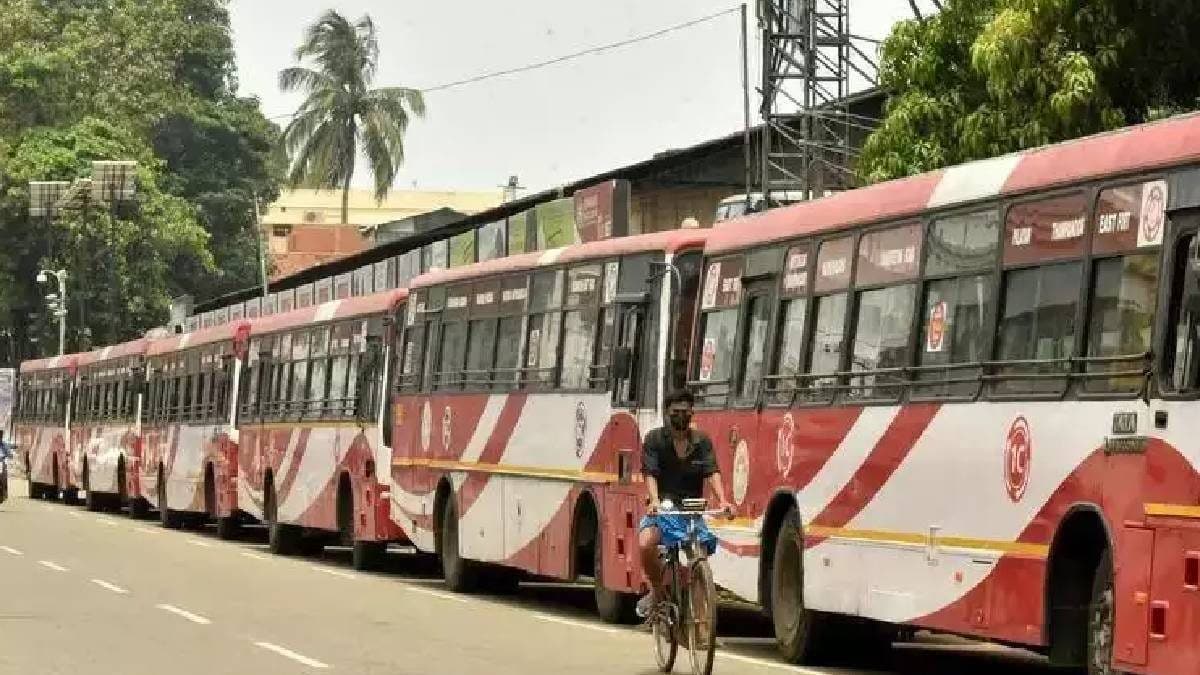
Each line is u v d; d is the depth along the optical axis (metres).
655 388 21.59
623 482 21.91
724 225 21.06
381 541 31.14
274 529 36.22
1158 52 23.56
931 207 16.58
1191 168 12.97
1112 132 14.30
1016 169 15.37
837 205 18.44
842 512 17.53
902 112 26.41
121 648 18.80
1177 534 12.56
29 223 88.31
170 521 45.06
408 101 87.12
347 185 87.31
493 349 26.55
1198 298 12.72
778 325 19.30
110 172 75.19
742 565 19.61
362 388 31.62
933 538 15.96
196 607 23.67
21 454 67.69
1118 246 13.77
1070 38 23.66
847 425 17.55
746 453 19.67
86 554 33.50
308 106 86.50
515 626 21.84
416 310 30.00
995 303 15.36
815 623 18.38
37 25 96.94
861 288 17.70
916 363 16.56
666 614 16.91
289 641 19.70
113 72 95.56
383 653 18.61
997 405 15.12
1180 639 12.44
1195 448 12.47
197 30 100.00
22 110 93.19
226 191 96.38
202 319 71.94
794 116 43.19
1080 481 13.87
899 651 20.28
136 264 87.62
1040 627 14.30
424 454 28.98
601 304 23.12
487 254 39.34
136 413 48.78
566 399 23.80
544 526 24.23
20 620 21.58
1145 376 13.13
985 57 23.88
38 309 88.94
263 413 37.66
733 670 17.55
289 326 36.56
